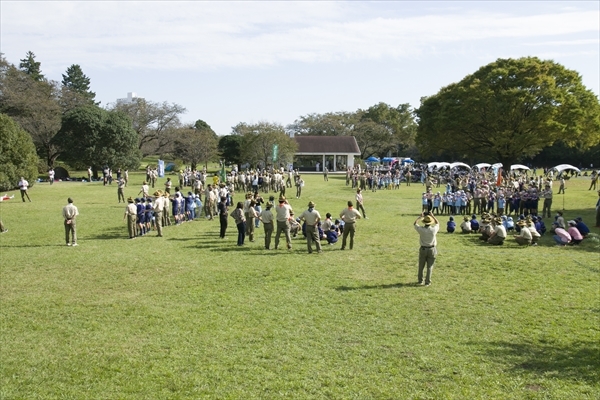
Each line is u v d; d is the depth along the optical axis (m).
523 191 28.97
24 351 9.42
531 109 61.16
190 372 8.54
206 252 18.44
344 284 14.04
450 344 9.74
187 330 10.48
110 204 33.03
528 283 14.18
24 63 97.75
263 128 71.50
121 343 9.79
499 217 22.33
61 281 14.40
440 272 15.45
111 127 59.94
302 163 84.56
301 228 21.78
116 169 61.16
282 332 10.34
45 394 7.81
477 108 61.84
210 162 88.31
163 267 16.06
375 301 12.48
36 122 62.34
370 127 99.38
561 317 11.31
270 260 17.08
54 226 24.20
